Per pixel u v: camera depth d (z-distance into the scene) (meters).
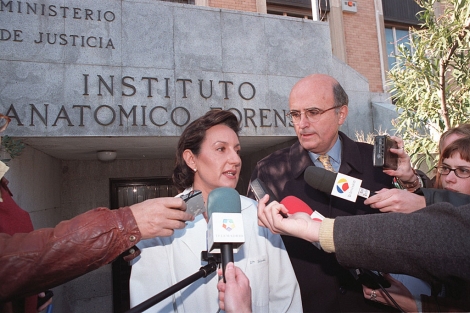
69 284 7.15
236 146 2.06
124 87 5.25
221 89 5.75
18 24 4.90
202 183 2.06
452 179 2.09
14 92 4.75
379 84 9.37
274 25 6.21
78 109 4.99
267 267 1.95
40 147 5.68
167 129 5.37
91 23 5.22
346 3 9.25
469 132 2.14
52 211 6.66
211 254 1.55
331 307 2.25
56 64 4.98
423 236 1.09
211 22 5.83
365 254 1.15
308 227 1.33
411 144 5.46
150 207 1.28
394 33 10.13
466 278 1.05
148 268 1.80
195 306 1.77
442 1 5.44
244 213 2.06
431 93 5.16
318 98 2.33
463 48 4.98
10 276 1.13
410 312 1.82
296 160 2.53
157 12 5.55
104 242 1.19
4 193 2.06
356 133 6.63
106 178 7.74
